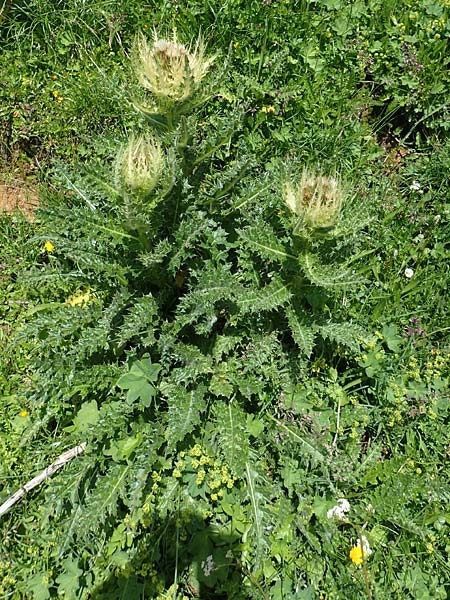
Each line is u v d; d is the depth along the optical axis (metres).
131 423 0.53
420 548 0.52
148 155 0.44
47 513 0.50
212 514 0.52
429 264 0.66
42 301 0.63
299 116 0.71
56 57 0.74
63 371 0.52
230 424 0.52
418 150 0.74
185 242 0.52
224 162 0.68
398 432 0.57
